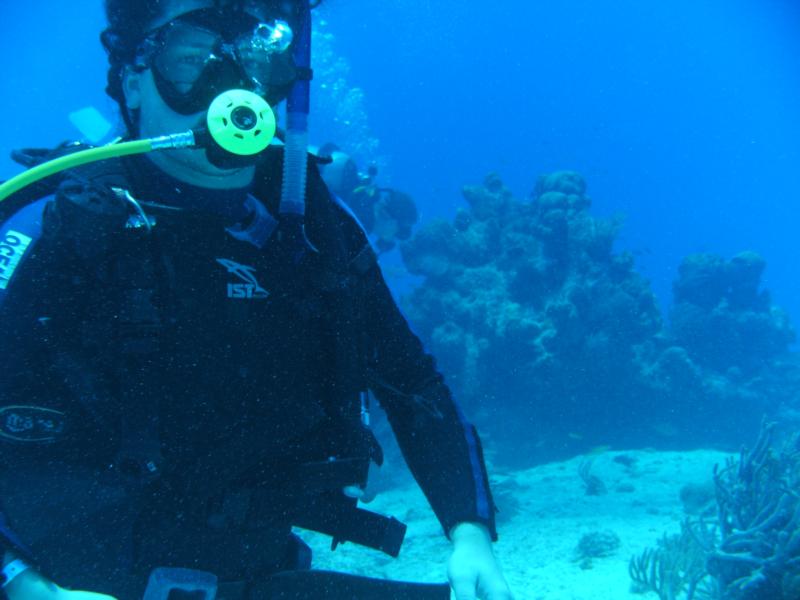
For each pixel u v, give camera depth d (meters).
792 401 11.91
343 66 42.69
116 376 1.27
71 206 1.20
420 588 1.53
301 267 1.51
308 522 1.50
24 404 1.21
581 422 11.09
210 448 1.35
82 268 1.26
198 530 1.35
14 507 1.22
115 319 1.26
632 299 11.13
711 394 11.24
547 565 5.91
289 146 1.54
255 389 1.41
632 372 11.05
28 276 1.22
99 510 1.29
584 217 11.76
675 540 5.25
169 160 1.44
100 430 1.30
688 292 13.02
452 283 11.95
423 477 1.71
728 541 4.26
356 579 1.48
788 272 51.38
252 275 1.46
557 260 11.48
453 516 1.61
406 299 12.41
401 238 12.95
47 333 1.23
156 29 1.50
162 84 1.43
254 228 1.49
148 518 1.32
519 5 81.75
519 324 10.79
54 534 1.26
